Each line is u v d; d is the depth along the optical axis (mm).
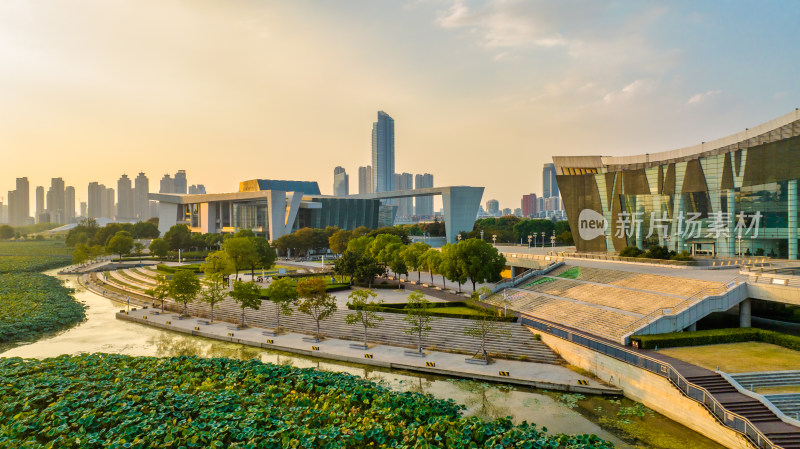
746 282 45500
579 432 31016
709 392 30922
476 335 47594
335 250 153250
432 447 26844
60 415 30781
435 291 77625
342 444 27281
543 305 58938
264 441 27656
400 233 156375
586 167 105875
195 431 28859
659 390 33750
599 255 86812
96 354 45625
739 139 83562
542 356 45062
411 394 34969
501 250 120188
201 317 67750
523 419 33062
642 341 39531
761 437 26141
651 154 97562
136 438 27828
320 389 36219
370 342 52031
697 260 69875
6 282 99375
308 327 58094
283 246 158500
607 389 37219
